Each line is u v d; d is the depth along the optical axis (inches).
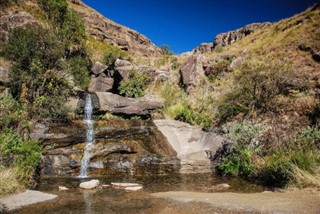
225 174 585.6
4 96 652.1
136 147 650.8
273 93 724.0
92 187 469.1
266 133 619.8
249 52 1137.4
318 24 1057.5
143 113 813.2
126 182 523.2
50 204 364.8
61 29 1134.4
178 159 642.2
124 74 976.9
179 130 746.8
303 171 426.0
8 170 432.8
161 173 613.0
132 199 392.5
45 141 600.1
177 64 1122.0
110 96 804.0
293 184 425.7
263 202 354.6
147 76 1003.3
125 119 776.3
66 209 342.6
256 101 730.2
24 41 761.6
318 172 422.9
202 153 658.2
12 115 596.4
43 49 784.9
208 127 741.3
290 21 1291.8
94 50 1599.4
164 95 925.8
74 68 860.6
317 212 303.4
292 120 630.5
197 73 963.3
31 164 499.2
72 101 770.8
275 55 1015.0
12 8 1259.8
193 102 869.8
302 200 352.5
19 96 719.7
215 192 436.8
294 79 744.3
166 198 395.9
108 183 514.6
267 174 497.4
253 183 495.8
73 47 1128.2
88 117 765.9
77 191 446.9
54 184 497.7
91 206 355.9
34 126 627.2
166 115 826.8
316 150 486.9
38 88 748.6
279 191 417.4
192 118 795.4
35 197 395.2
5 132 540.4
